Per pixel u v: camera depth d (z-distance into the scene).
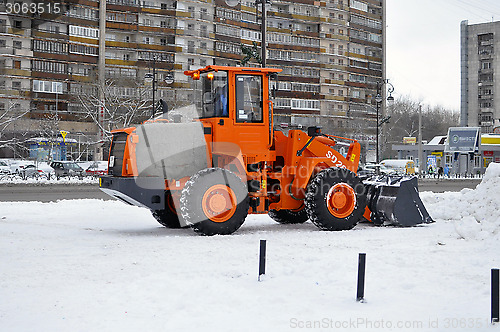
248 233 12.48
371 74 92.12
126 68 67.69
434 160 60.00
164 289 7.11
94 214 16.61
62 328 5.55
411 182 13.77
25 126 59.62
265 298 6.74
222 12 74.94
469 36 115.44
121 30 68.19
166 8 71.12
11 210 17.34
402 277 7.79
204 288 7.18
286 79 81.12
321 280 7.69
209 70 12.53
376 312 6.14
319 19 84.88
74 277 7.81
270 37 80.56
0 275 7.93
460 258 9.02
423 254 9.45
